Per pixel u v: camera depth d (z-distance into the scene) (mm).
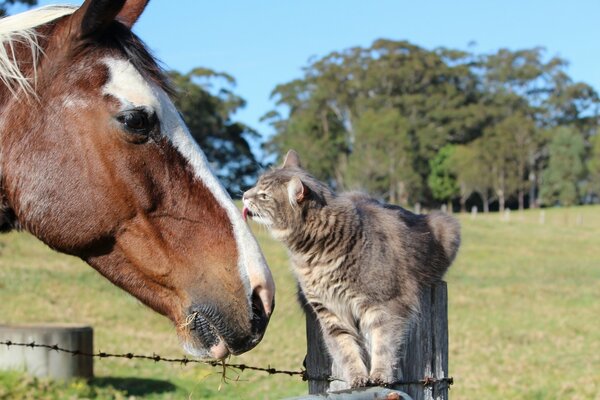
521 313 21875
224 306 2980
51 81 2996
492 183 79062
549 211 76062
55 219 2969
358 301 4844
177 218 3025
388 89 83062
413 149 78625
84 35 3016
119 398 10742
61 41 3049
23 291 20297
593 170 82500
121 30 3148
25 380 10617
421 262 5246
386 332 4734
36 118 2982
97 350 14352
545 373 13727
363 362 4668
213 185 3113
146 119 2980
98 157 2957
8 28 3072
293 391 11695
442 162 79500
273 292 3072
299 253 5176
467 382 12688
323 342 4188
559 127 85625
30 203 2971
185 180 3057
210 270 3008
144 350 14727
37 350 11039
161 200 3012
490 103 90812
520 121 82562
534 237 47438
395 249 5105
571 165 81688
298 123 67812
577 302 24406
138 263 3021
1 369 10906
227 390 11648
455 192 79312
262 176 5945
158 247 3008
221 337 2990
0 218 3131
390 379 4230
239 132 42000
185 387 11711
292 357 14641
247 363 13719
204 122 39031
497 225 53969
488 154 78438
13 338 11055
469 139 85812
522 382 12836
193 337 3006
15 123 2990
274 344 15922
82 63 3016
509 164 80312
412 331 4055
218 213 3076
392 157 71125
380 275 4875
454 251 5660
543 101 96625
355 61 82562
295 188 5234
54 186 2955
